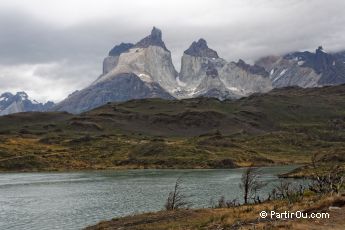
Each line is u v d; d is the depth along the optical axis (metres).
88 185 170.00
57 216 96.69
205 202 108.12
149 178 198.00
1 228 84.06
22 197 135.25
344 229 40.44
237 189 138.62
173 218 70.12
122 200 121.31
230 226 50.72
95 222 87.69
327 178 80.00
